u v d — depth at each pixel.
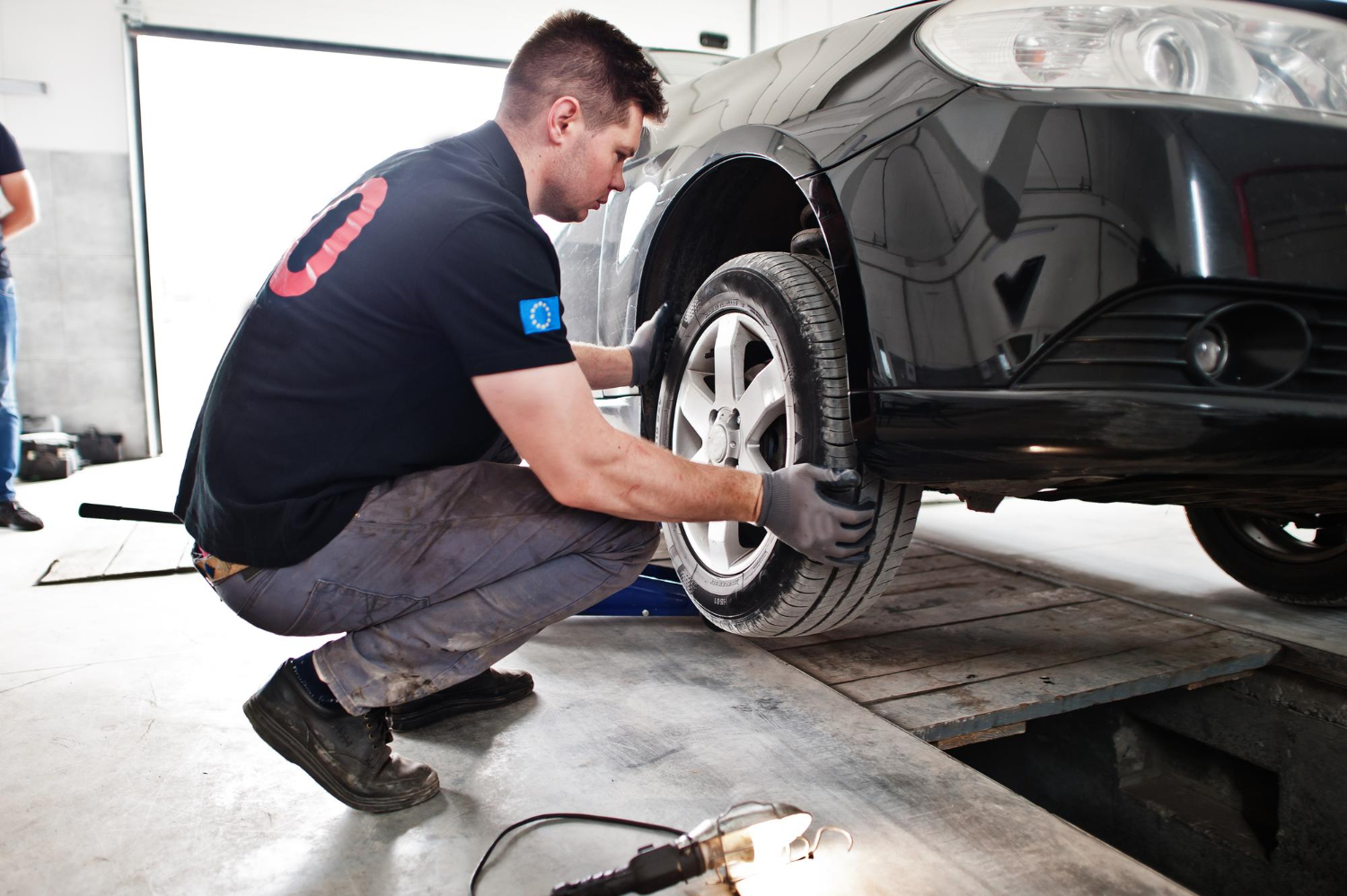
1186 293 1.00
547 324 1.00
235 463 1.02
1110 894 0.94
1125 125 1.01
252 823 1.09
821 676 1.56
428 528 1.07
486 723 1.36
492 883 0.96
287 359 1.01
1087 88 1.06
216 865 1.01
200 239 5.93
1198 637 1.79
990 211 1.06
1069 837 1.05
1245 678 1.77
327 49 5.46
